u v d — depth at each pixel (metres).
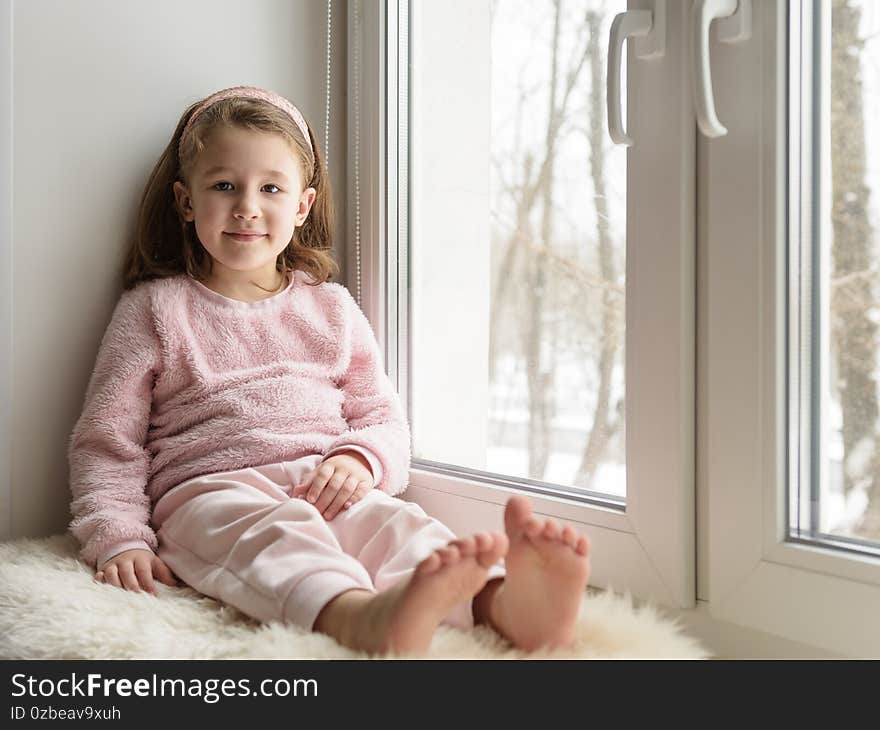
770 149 1.00
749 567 1.03
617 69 1.08
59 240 1.35
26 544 1.25
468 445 1.41
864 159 0.96
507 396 1.34
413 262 1.52
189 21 1.44
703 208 1.08
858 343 0.97
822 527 1.00
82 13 1.35
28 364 1.33
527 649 0.89
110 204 1.39
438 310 1.47
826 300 0.99
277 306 1.41
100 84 1.37
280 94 1.53
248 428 1.29
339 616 0.91
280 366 1.36
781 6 1.00
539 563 0.87
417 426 1.51
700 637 1.08
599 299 1.21
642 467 1.12
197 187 1.34
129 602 1.03
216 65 1.47
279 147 1.36
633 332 1.14
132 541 1.18
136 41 1.40
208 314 1.36
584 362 1.23
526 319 1.31
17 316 1.32
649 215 1.11
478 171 1.39
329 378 1.40
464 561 0.84
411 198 1.52
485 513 1.32
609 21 1.18
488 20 1.37
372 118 1.53
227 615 1.01
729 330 1.05
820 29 0.99
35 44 1.32
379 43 1.52
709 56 1.05
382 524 1.12
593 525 1.18
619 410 1.18
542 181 1.28
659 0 1.09
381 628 0.85
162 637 0.94
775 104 1.00
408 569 1.03
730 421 1.05
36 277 1.33
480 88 1.38
